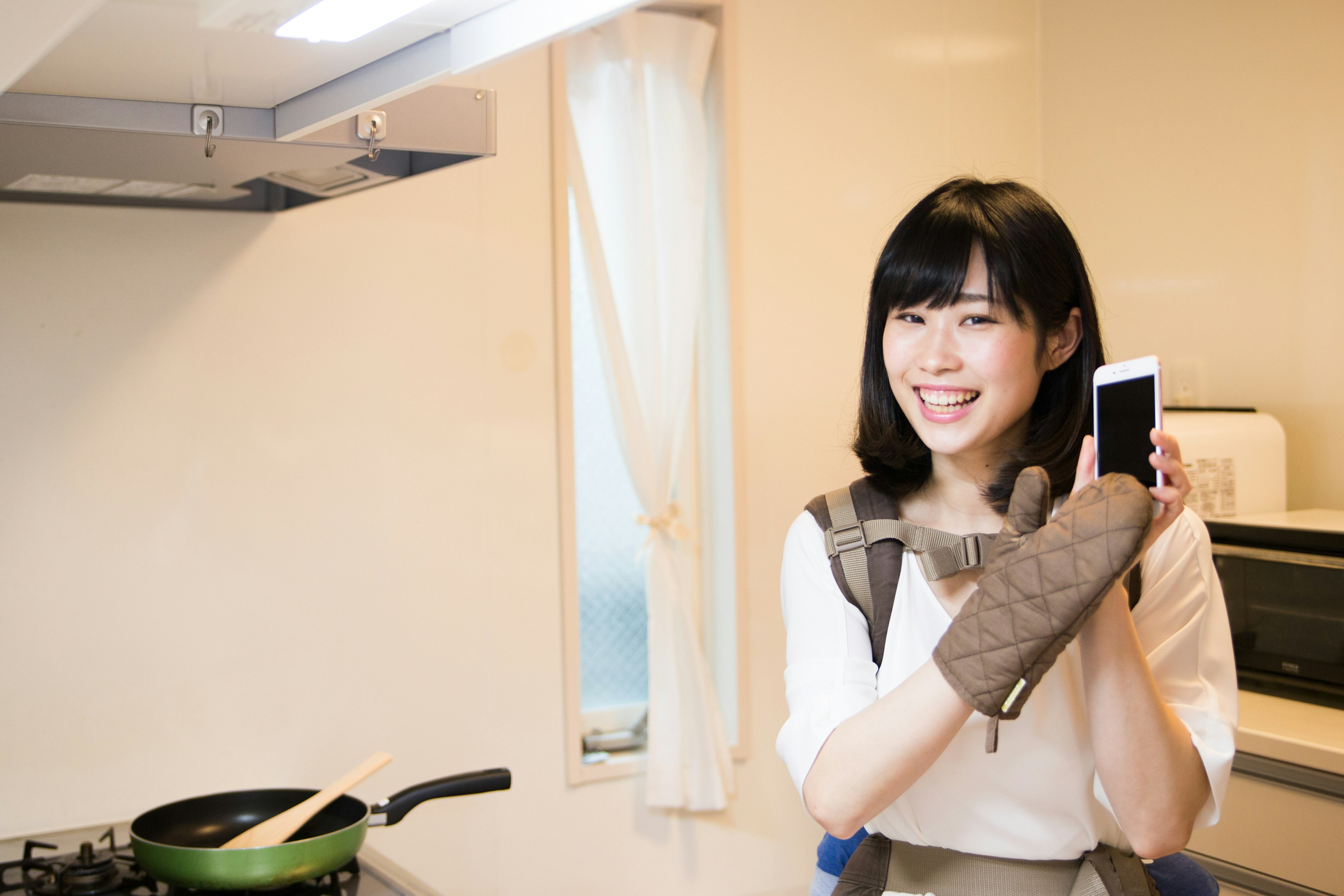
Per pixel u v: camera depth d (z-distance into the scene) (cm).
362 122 123
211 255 180
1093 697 78
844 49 235
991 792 88
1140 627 89
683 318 216
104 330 173
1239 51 224
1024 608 70
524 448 206
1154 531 74
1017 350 87
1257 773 168
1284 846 165
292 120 113
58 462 170
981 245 86
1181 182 236
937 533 92
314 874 124
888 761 77
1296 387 217
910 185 244
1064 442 93
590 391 221
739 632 223
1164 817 78
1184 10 233
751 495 225
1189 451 200
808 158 231
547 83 207
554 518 208
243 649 183
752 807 224
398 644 195
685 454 224
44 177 140
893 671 91
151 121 113
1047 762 87
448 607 199
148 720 176
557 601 209
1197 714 86
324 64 98
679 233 217
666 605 211
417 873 197
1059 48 259
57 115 109
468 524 201
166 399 177
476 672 202
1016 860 89
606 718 223
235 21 78
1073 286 90
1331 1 209
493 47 81
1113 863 88
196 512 179
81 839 156
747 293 225
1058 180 261
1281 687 186
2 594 167
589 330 221
